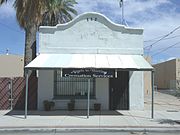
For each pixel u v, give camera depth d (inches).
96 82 815.1
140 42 817.5
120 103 817.5
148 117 693.3
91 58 761.0
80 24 816.3
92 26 817.5
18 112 772.6
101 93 815.7
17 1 896.9
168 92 1720.0
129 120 649.6
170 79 2050.9
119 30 818.2
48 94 813.9
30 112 770.2
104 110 807.7
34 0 877.2
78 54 806.5
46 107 796.0
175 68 1948.8
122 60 745.0
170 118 681.6
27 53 908.0
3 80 828.6
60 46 812.0
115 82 819.4
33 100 820.0
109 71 666.2
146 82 1560.0
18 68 1739.7
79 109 813.2
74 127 572.7
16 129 562.9
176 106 941.8
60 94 820.6
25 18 895.1
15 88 828.0
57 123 611.5
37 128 564.1
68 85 819.4
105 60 740.7
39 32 812.0
